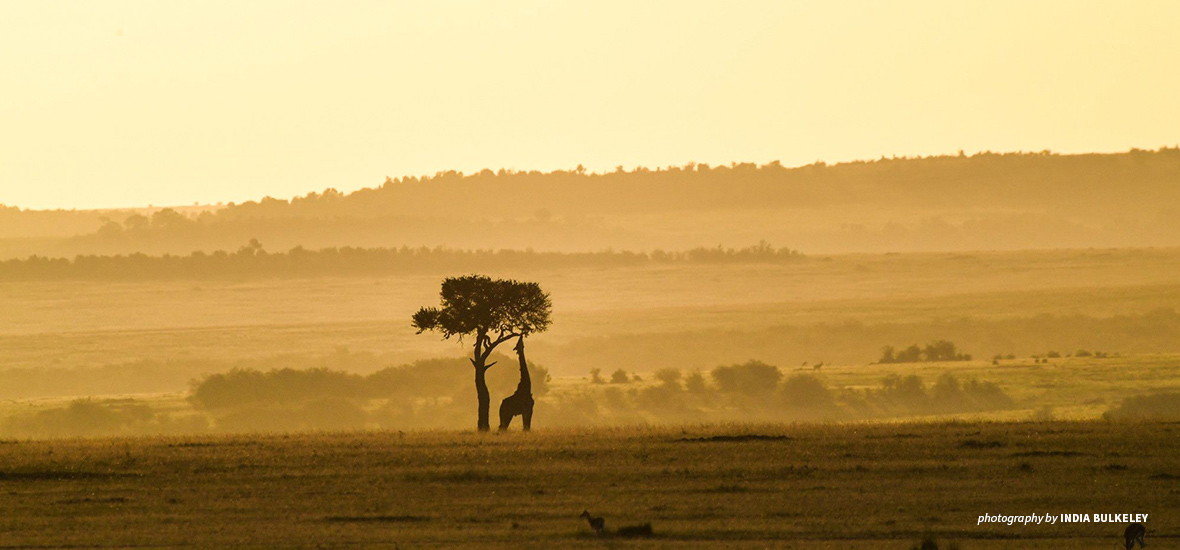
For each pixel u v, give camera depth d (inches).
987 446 4749.0
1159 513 3489.2
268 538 3356.3
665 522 3462.1
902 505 3649.1
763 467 4330.7
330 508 3767.2
